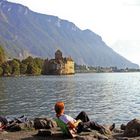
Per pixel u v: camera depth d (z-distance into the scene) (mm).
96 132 20641
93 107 56125
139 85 144000
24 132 21859
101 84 149375
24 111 49250
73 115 45781
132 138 19156
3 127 22734
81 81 180500
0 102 62781
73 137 19422
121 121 40188
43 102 64062
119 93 94000
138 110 51750
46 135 20328
